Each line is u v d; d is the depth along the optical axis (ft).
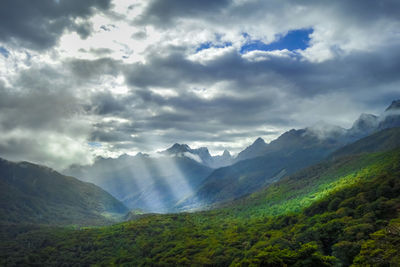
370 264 356.38
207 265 574.56
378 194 561.84
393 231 397.19
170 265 632.79
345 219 508.12
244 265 449.48
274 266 411.75
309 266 390.83
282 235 582.76
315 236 491.72
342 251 413.18
